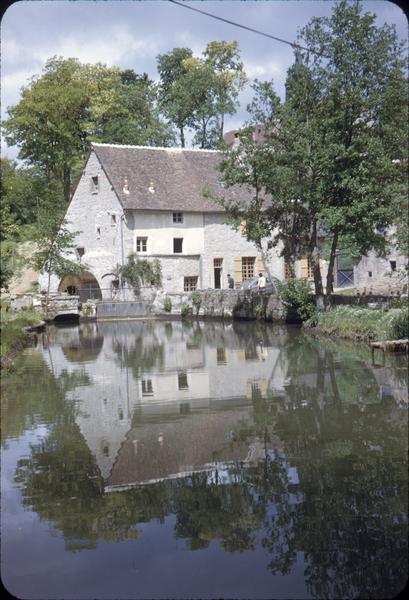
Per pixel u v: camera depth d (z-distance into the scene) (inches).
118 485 344.8
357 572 248.4
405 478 340.8
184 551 269.1
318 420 468.1
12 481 354.9
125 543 275.4
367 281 1344.7
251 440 424.2
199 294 1540.4
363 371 651.5
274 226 1147.9
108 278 1678.2
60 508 315.6
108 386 632.4
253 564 254.1
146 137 1843.0
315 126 1001.5
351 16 930.1
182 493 332.2
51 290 1755.7
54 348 967.0
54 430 462.9
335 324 983.6
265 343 949.8
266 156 1077.8
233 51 1515.7
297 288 1167.0
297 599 229.0
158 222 1675.7
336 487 333.4
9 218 1126.4
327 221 964.6
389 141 959.0
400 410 484.7
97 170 1713.8
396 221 916.0
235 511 305.7
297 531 284.4
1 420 498.6
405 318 796.6
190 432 449.4
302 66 988.6
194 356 840.3
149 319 1585.9
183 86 1572.3
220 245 1743.4
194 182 1755.7
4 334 922.1
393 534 277.3
